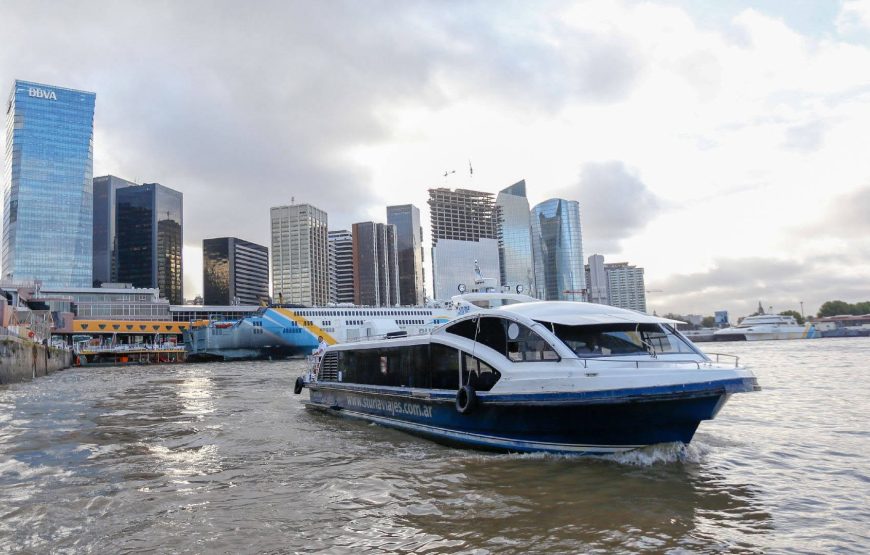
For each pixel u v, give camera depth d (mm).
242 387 34656
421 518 8367
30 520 8523
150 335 143375
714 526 7820
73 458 13062
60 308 131375
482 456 12656
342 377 19984
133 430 17125
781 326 163750
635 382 10938
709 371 11023
